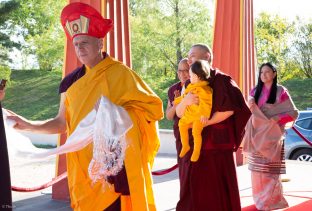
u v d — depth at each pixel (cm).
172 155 1297
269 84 548
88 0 589
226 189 413
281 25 2441
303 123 962
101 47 294
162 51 2522
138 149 284
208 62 421
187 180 414
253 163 555
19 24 2677
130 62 624
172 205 597
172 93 473
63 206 591
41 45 2705
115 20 598
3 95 262
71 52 597
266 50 2461
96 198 286
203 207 408
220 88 398
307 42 2389
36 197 640
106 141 269
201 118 394
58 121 312
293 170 862
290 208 558
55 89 2631
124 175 283
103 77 287
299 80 2392
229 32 845
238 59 842
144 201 283
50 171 984
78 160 288
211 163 407
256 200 556
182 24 2514
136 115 292
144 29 2522
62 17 291
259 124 541
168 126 2178
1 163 230
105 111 270
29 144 299
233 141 412
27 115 2452
